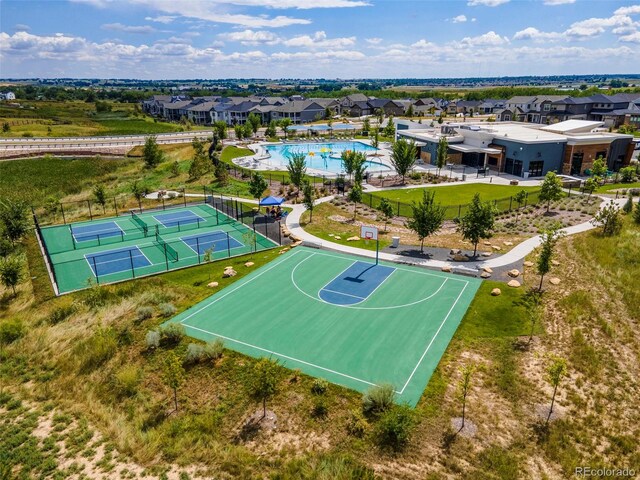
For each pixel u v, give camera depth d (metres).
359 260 34.53
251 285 30.52
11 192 64.25
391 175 66.19
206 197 55.19
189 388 20.27
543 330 23.73
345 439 16.86
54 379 21.95
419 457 15.89
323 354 22.20
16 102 191.38
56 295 30.33
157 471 15.98
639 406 18.22
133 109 191.50
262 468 15.91
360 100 163.62
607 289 27.23
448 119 137.50
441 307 26.67
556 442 16.38
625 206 41.59
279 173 68.06
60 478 15.75
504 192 53.66
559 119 119.88
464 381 18.27
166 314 26.52
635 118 109.75
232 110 145.88
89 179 73.00
